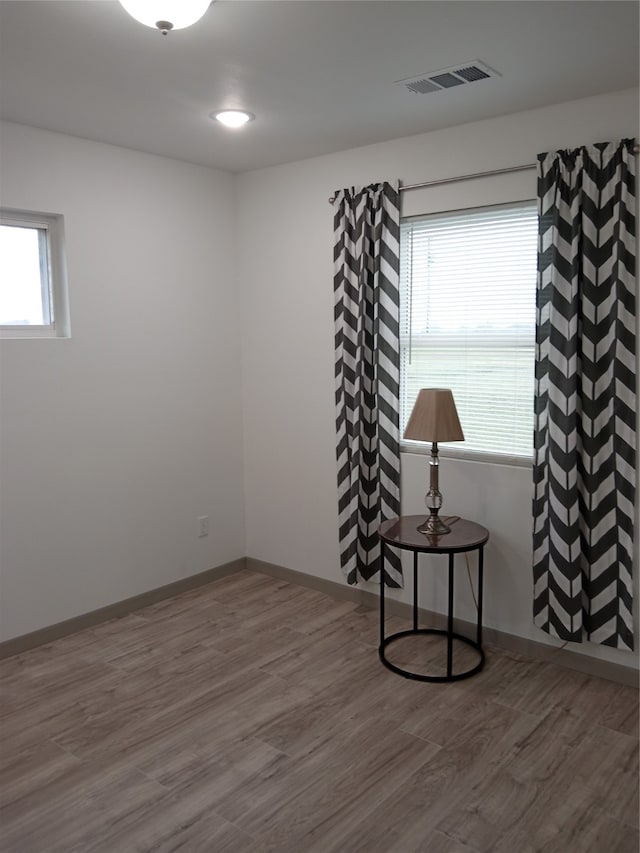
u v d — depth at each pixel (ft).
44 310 11.56
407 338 12.16
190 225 13.29
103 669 10.71
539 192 10.01
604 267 9.65
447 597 11.97
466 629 11.73
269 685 10.23
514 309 10.86
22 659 11.04
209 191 13.60
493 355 11.16
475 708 9.55
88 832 7.27
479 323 11.27
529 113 10.14
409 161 11.51
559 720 9.24
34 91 9.12
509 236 10.78
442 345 11.75
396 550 12.37
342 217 12.23
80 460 11.87
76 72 8.44
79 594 12.04
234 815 7.51
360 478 12.55
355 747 8.70
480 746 8.69
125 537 12.69
